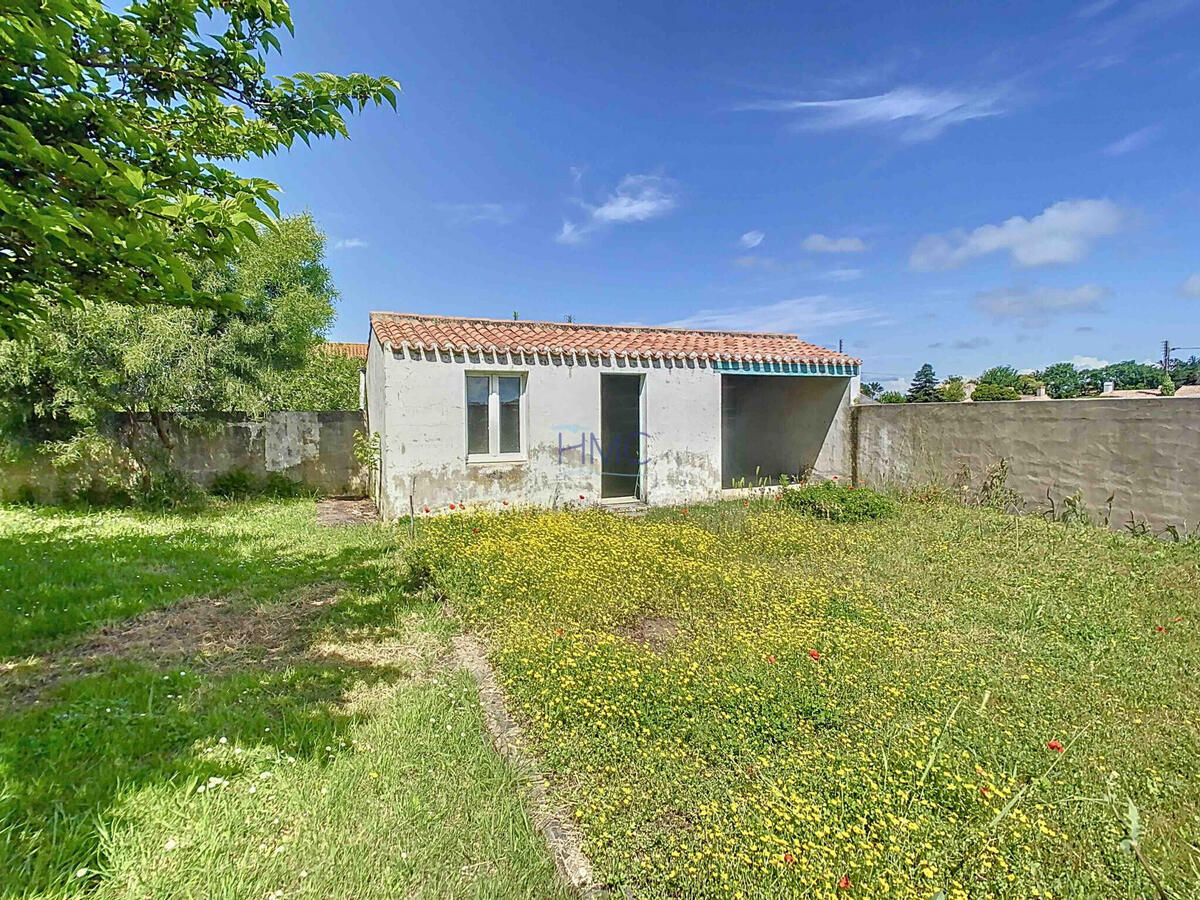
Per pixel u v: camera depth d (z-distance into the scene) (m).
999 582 5.36
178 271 2.31
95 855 2.12
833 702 3.12
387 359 8.21
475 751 2.85
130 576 5.58
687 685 3.28
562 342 9.77
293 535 7.64
